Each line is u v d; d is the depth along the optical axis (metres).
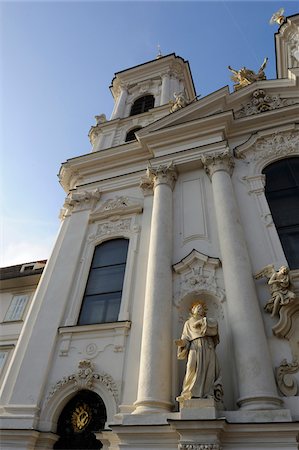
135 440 5.79
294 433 5.24
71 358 8.30
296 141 10.92
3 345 12.48
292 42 18.09
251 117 12.11
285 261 8.10
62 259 10.80
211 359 6.25
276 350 6.77
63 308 9.41
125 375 7.55
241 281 7.59
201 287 8.20
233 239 8.51
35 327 9.15
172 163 11.48
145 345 7.18
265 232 8.89
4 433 7.26
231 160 11.01
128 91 20.69
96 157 14.09
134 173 12.90
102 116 18.52
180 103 15.22
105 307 9.29
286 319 6.93
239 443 5.39
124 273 9.91
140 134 13.17
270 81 13.45
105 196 12.75
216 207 9.64
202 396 5.78
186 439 5.36
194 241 9.36
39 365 8.30
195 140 12.20
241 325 6.83
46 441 7.22
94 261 10.71
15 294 14.50
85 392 7.89
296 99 12.80
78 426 7.50
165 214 10.02
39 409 7.61
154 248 9.09
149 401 6.29
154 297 7.94
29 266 16.12
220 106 13.31
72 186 14.39
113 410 7.12
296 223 9.08
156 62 20.88
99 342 8.34
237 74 15.23
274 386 6.11
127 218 11.43
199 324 6.61
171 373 6.95
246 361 6.32
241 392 6.11
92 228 11.73
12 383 8.43
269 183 10.39
